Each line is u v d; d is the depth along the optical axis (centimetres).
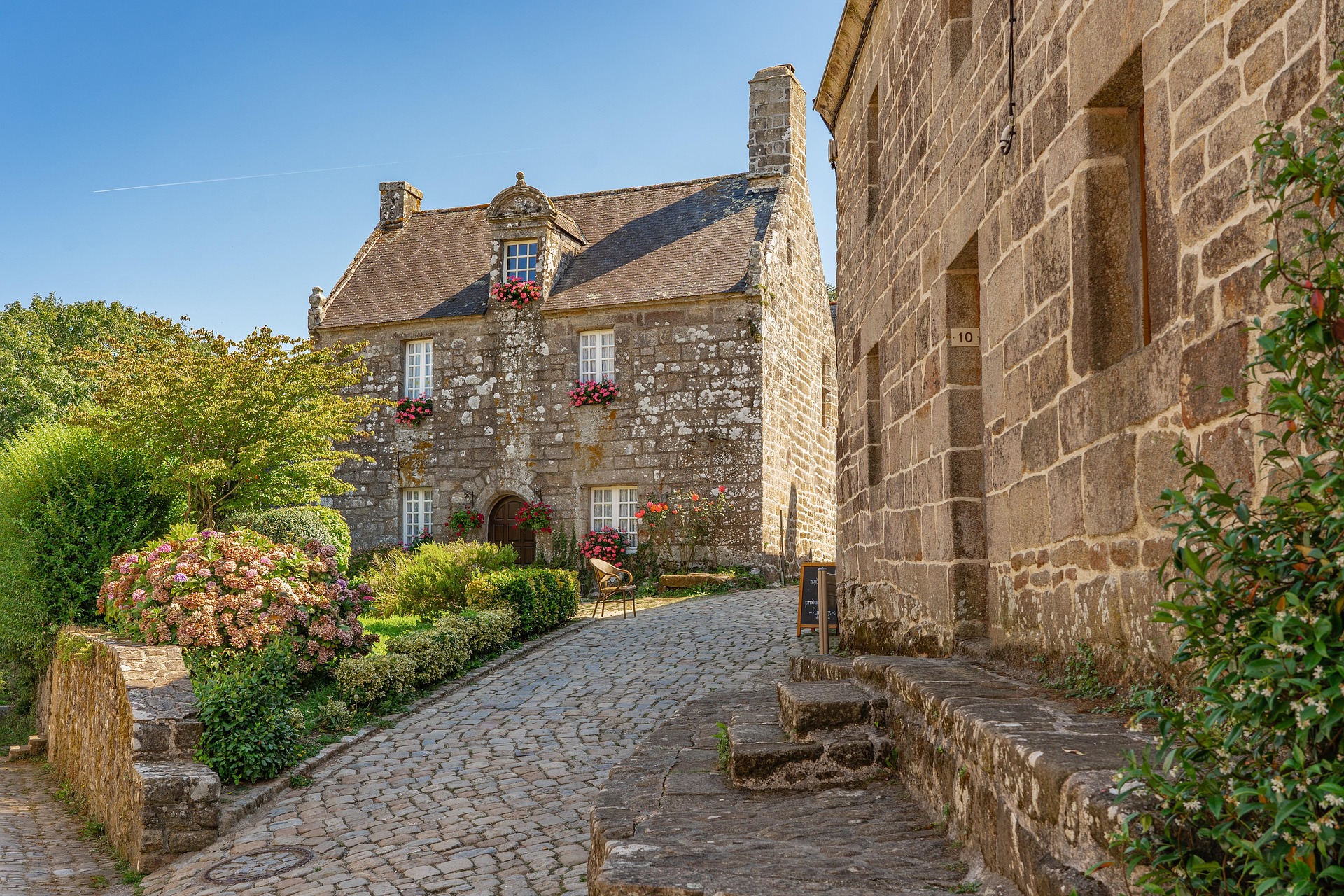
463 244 2306
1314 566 191
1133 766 213
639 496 1931
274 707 746
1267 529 201
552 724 859
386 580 1560
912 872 318
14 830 808
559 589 1409
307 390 1505
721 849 348
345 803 675
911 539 734
